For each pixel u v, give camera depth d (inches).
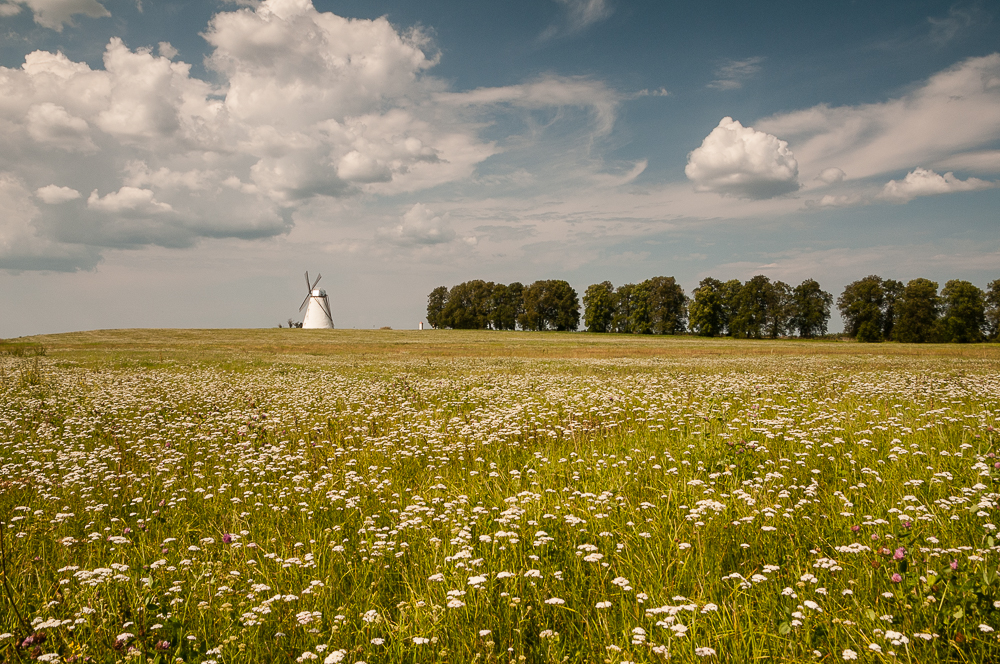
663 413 448.5
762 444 319.9
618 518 213.2
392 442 368.2
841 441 314.3
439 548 188.1
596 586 162.4
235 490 279.3
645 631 138.3
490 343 2536.9
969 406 450.0
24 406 557.0
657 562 174.6
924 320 3882.9
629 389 653.9
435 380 807.7
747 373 919.7
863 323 4094.5
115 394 641.6
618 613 149.9
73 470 299.4
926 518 186.9
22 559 189.0
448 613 147.9
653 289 4800.7
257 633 140.6
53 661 125.7
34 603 156.8
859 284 4232.3
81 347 1849.2
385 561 185.8
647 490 246.5
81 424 457.4
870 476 248.5
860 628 134.9
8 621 146.8
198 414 494.9
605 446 338.3
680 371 994.1
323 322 4869.6
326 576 173.3
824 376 816.3
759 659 127.8
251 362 1290.6
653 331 4835.1
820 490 235.3
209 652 130.1
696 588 157.9
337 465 321.1
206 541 197.6
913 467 258.4
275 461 326.0
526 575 158.2
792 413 440.1
